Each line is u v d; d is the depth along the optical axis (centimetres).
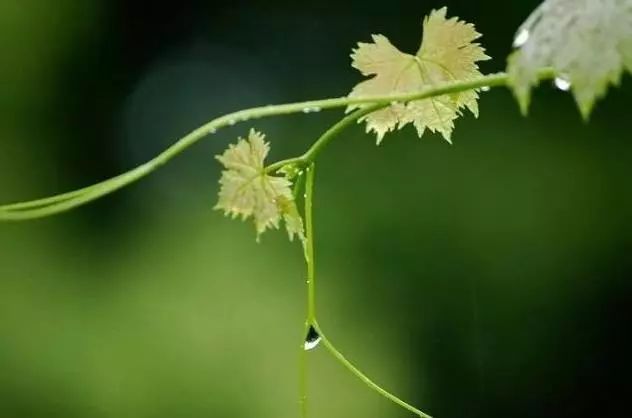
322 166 260
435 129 104
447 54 103
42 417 237
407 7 289
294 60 305
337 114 275
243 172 101
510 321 259
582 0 93
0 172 264
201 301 245
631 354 261
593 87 93
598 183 257
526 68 93
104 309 247
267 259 247
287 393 237
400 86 103
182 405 238
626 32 93
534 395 261
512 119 257
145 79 305
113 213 263
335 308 249
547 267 257
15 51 268
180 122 309
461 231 256
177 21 310
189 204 268
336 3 298
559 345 261
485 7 270
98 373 239
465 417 258
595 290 259
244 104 311
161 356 241
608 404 266
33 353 239
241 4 309
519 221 256
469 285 256
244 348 241
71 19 279
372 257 254
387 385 249
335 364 241
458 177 257
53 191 273
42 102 271
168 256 256
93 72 288
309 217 101
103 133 288
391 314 253
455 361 255
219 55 312
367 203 257
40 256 248
